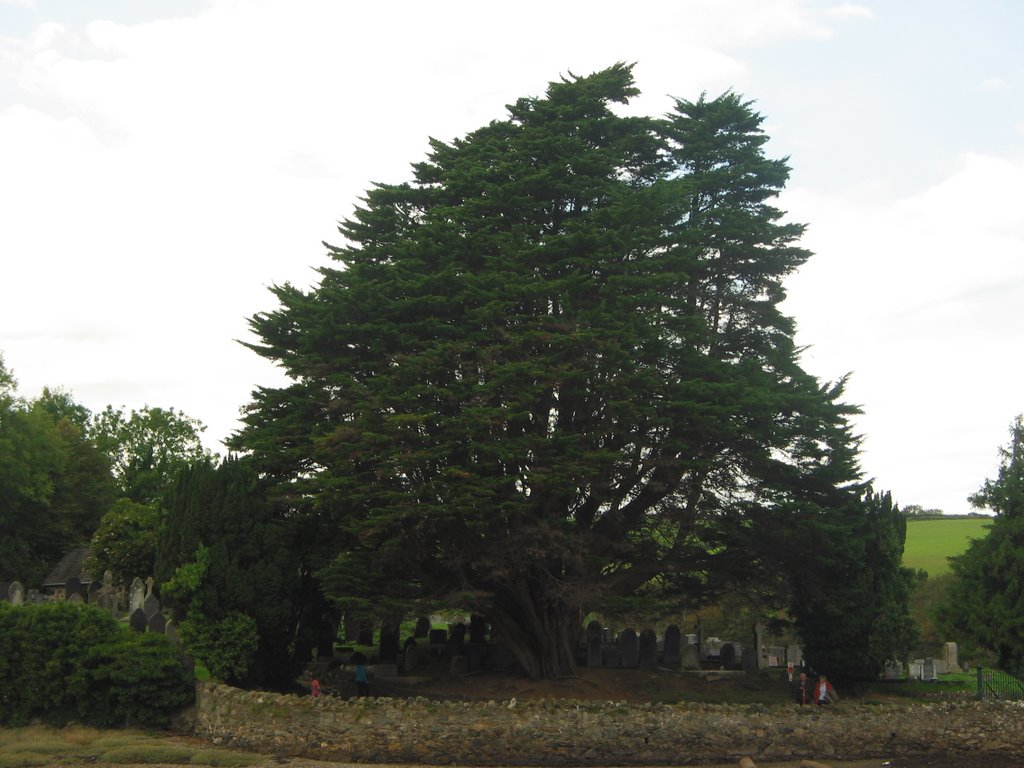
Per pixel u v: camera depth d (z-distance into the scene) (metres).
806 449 33.53
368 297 31.59
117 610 45.19
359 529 28.25
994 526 29.16
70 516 67.00
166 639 28.03
